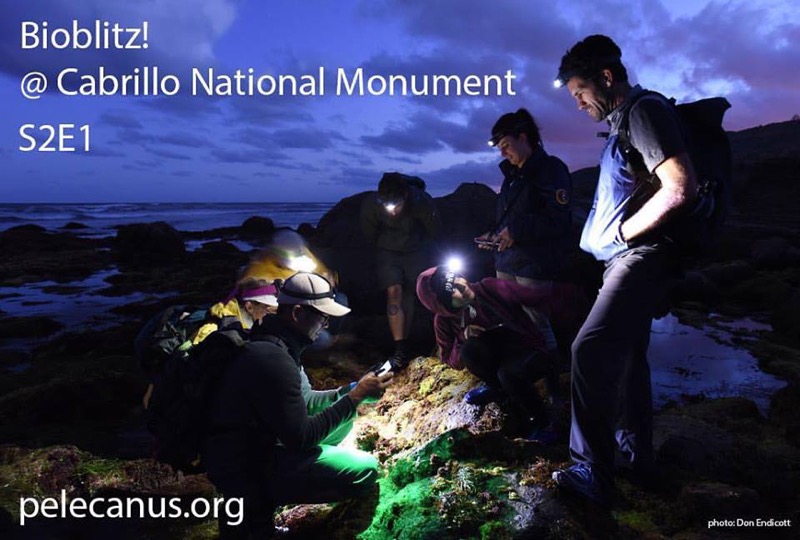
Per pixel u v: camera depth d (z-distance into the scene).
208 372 2.60
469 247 8.23
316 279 2.77
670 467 3.20
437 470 2.98
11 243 20.80
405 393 4.64
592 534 2.50
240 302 3.31
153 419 2.77
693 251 2.56
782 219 18.08
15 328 8.35
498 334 3.52
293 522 3.02
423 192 5.36
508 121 3.75
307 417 2.69
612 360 2.58
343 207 9.17
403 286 5.46
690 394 5.02
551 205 3.72
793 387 4.66
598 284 6.34
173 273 14.45
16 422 4.88
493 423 3.50
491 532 2.44
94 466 3.77
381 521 2.75
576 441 2.68
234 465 2.64
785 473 3.22
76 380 5.42
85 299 11.19
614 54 2.58
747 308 8.85
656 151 2.40
